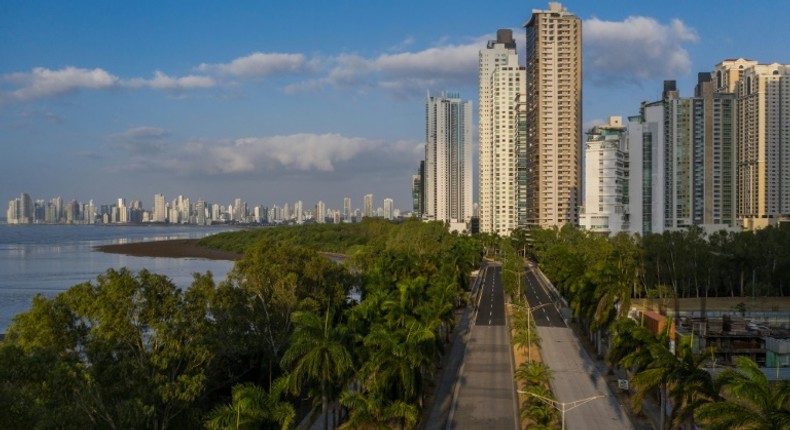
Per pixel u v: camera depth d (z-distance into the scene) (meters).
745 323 100.69
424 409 68.00
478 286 180.12
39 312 53.34
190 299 59.25
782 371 83.50
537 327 115.00
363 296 106.81
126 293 54.78
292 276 79.06
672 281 149.75
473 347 98.81
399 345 56.78
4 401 36.47
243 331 70.50
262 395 45.56
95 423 47.00
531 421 57.47
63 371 44.97
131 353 57.06
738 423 34.97
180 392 52.00
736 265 149.38
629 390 72.44
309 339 52.72
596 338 95.31
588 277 95.31
